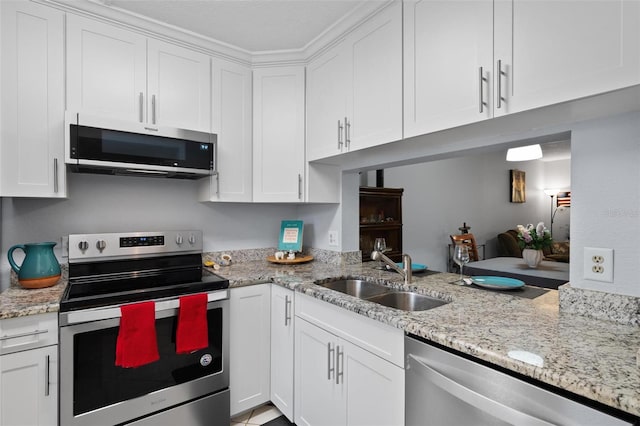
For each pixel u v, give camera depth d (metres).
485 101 1.16
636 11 0.84
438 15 1.33
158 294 1.55
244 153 2.20
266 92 2.23
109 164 1.63
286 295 1.84
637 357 0.80
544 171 6.74
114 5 1.68
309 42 2.05
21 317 1.27
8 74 1.48
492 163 5.46
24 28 1.52
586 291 1.17
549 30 1.00
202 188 2.21
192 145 1.89
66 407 1.35
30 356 1.28
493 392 0.89
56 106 1.59
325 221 2.53
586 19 0.93
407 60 1.47
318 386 1.59
